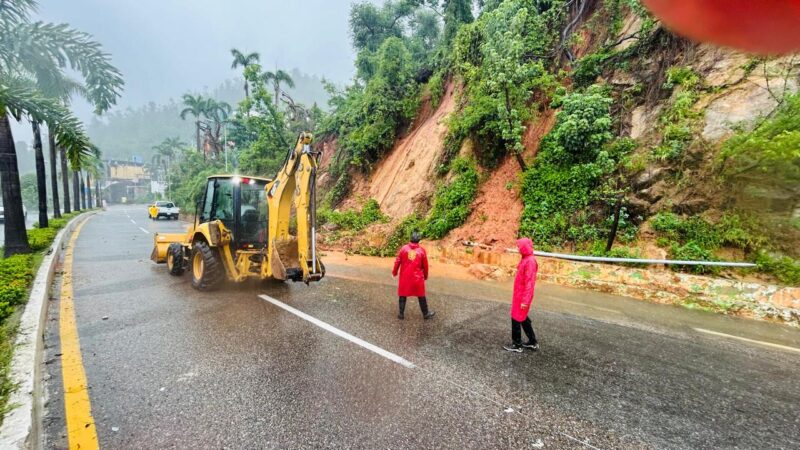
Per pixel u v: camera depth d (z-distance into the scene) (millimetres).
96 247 12828
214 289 7266
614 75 10555
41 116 6555
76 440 2836
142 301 6516
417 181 14078
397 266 5793
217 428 3006
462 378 3873
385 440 2879
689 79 8820
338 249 12945
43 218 15688
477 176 11930
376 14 24484
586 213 9125
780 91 7543
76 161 7562
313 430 2990
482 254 9758
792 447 2881
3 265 7359
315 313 5980
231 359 4246
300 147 6473
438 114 15531
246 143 39312
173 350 4477
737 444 2910
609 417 3229
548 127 11195
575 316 5945
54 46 4777
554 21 12414
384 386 3686
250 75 23703
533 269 4512
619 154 9172
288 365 4109
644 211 8328
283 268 6297
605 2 11492
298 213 6430
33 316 4910
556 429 3057
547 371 4059
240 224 7156
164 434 2926
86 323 5375
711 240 7289
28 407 2865
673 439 2955
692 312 6141
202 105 45125
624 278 7473
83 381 3715
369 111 18234
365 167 17672
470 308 6391
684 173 8055
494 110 11328
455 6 17578
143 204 76625
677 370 4117
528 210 9961
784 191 6848
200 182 30125
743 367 4203
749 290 6258
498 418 3191
